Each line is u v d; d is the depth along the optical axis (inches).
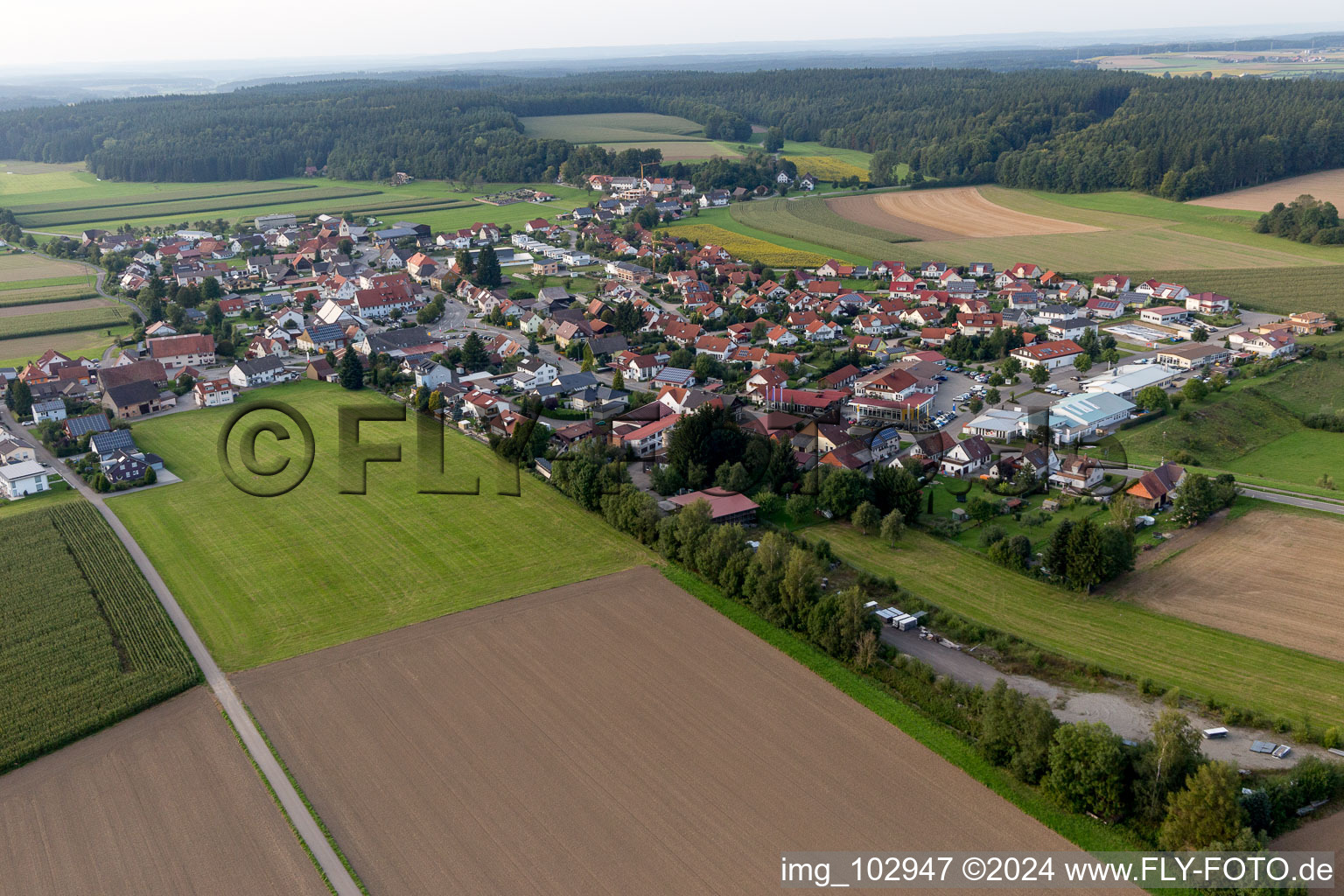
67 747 2903.5
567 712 2989.7
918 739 2842.0
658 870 2347.4
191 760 2815.0
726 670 3221.0
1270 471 5059.1
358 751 2827.3
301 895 2297.0
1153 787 2480.3
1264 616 3499.0
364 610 3678.6
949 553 4094.5
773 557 3619.6
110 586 3885.3
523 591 3799.2
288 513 4606.3
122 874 2384.4
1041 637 3430.1
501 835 2474.2
